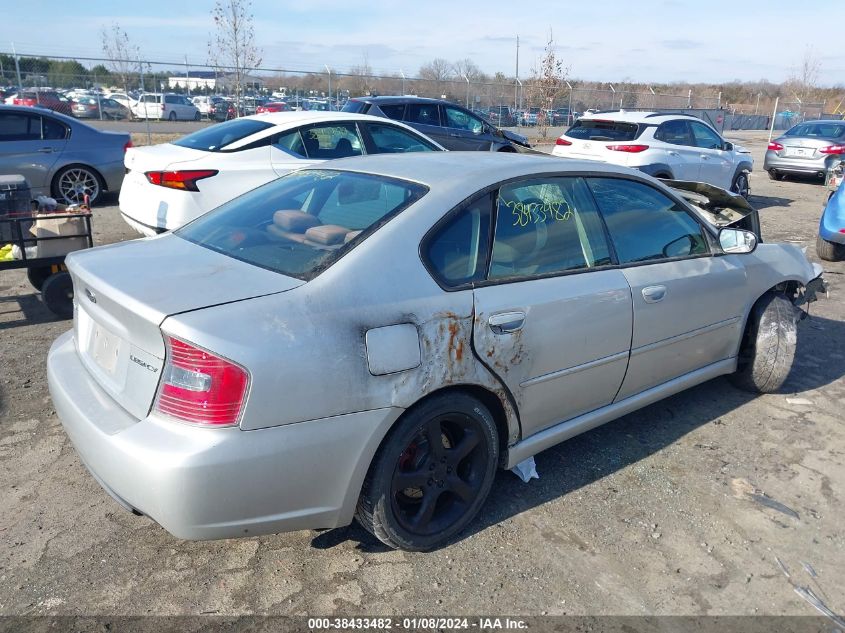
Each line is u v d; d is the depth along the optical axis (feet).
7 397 13.70
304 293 8.10
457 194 9.64
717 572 9.27
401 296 8.61
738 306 13.53
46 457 11.62
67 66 70.64
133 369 8.08
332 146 24.49
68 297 17.94
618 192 11.82
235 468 7.45
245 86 79.00
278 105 75.66
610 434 12.99
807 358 16.96
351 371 8.03
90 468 8.34
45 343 16.63
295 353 7.66
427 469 9.17
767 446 12.64
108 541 9.56
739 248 13.05
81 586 8.68
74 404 8.55
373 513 8.73
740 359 14.58
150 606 8.38
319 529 9.20
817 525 10.34
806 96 163.63
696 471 11.73
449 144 39.91
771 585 9.05
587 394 11.03
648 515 10.46
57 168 32.94
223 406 7.37
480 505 9.93
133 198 22.40
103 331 8.96
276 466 7.70
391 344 8.36
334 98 81.97
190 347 7.39
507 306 9.52
